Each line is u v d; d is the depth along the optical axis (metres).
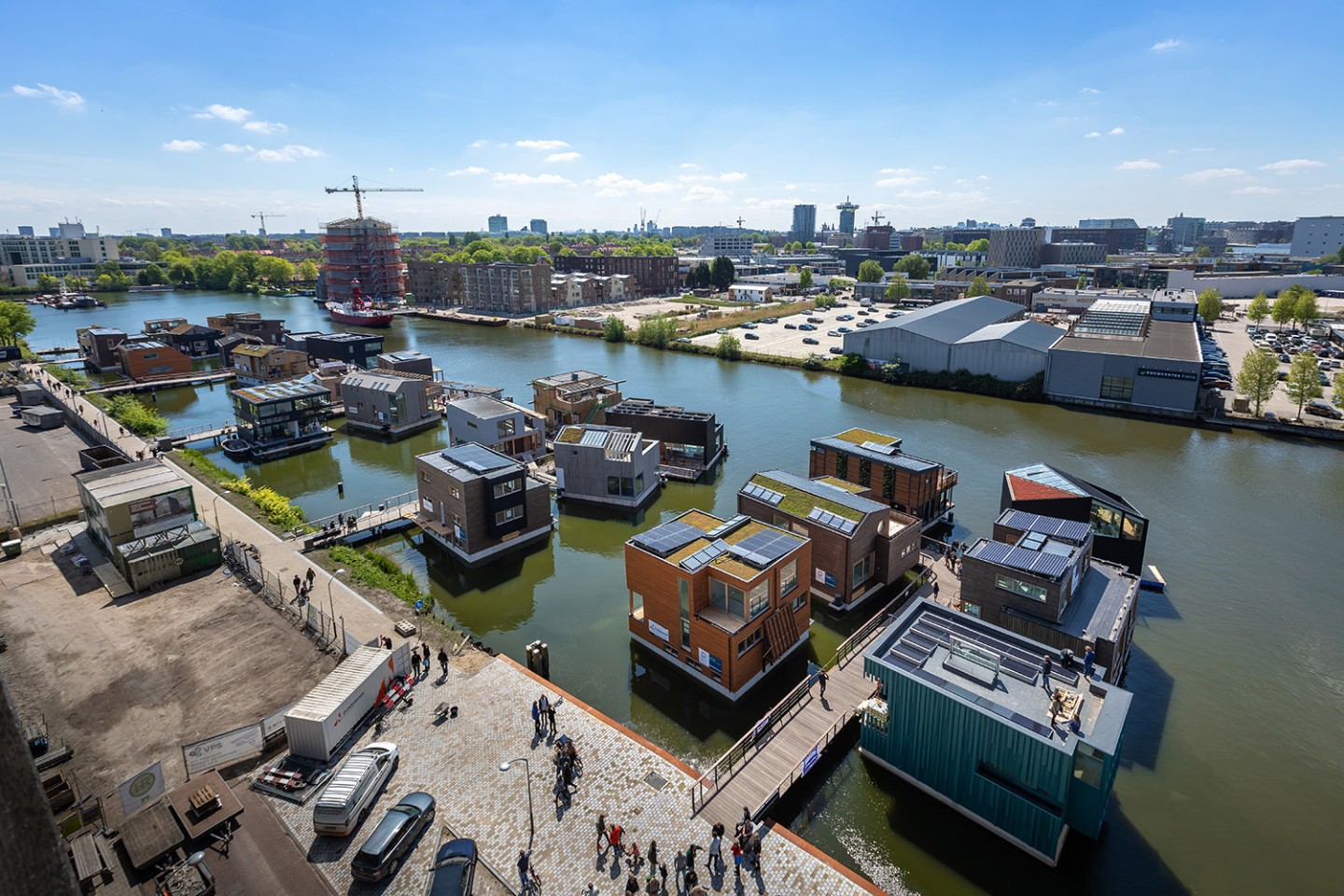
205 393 143.62
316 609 55.56
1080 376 125.69
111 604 57.44
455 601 64.19
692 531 56.47
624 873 34.72
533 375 154.50
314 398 108.62
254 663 49.84
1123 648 50.31
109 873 33.84
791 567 53.31
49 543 68.75
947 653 42.28
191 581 60.88
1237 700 50.50
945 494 78.19
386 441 111.75
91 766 40.84
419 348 190.12
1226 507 81.44
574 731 44.25
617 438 84.19
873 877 37.16
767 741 44.16
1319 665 54.03
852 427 115.06
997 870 37.50
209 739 40.62
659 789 39.94
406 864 35.06
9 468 90.56
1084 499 61.97
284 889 33.62
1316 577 66.06
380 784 39.34
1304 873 37.78
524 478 72.44
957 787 39.94
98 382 146.38
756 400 133.00
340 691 43.25
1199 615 60.25
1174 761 45.25
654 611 54.03
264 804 38.44
